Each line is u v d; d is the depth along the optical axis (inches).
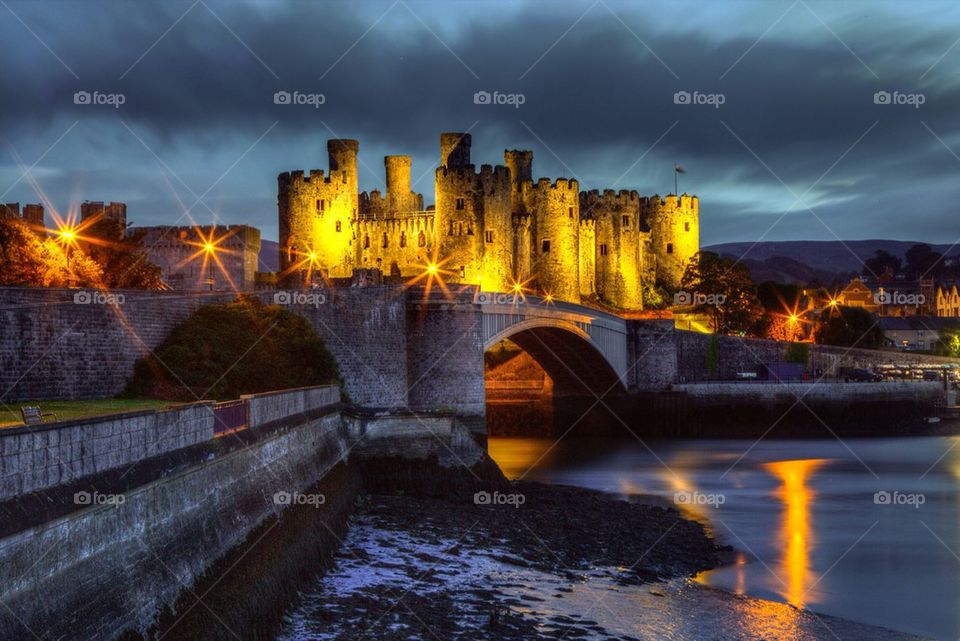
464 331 2891.2
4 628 601.3
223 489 1050.1
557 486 2573.8
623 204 6373.0
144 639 775.1
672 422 4638.3
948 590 1571.1
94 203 4050.2
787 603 1478.8
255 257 4800.7
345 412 2124.8
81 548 706.8
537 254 5738.2
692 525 2071.9
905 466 3206.2
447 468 2212.1
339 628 1121.4
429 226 5733.3
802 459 3415.4
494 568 1537.9
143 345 2058.3
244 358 2237.9
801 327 7091.5
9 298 1705.2
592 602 1398.9
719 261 6658.5
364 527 1748.3
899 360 5935.0
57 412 1343.5
